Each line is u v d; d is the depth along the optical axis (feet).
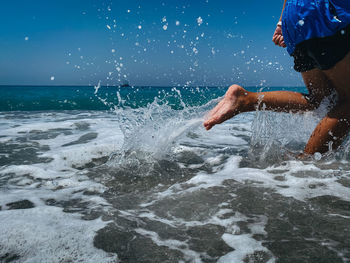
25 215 3.85
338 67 5.50
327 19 5.24
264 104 6.54
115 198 4.70
